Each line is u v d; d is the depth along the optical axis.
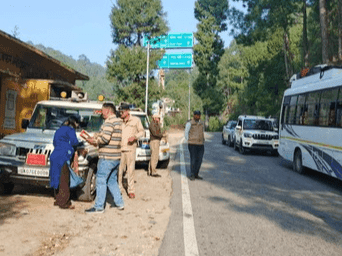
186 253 4.53
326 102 10.76
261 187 9.41
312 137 11.54
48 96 14.09
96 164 7.21
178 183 9.52
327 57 21.55
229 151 20.42
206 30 58.19
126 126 7.61
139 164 13.20
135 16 44.34
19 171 6.59
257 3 34.25
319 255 4.67
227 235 5.33
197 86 60.44
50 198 7.19
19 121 13.99
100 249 4.57
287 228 5.81
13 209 6.19
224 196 8.07
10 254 4.27
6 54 13.21
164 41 51.16
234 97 78.00
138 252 4.52
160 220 5.96
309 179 11.37
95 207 6.20
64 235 5.03
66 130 6.42
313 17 36.94
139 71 41.25
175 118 62.06
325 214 6.84
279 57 42.66
